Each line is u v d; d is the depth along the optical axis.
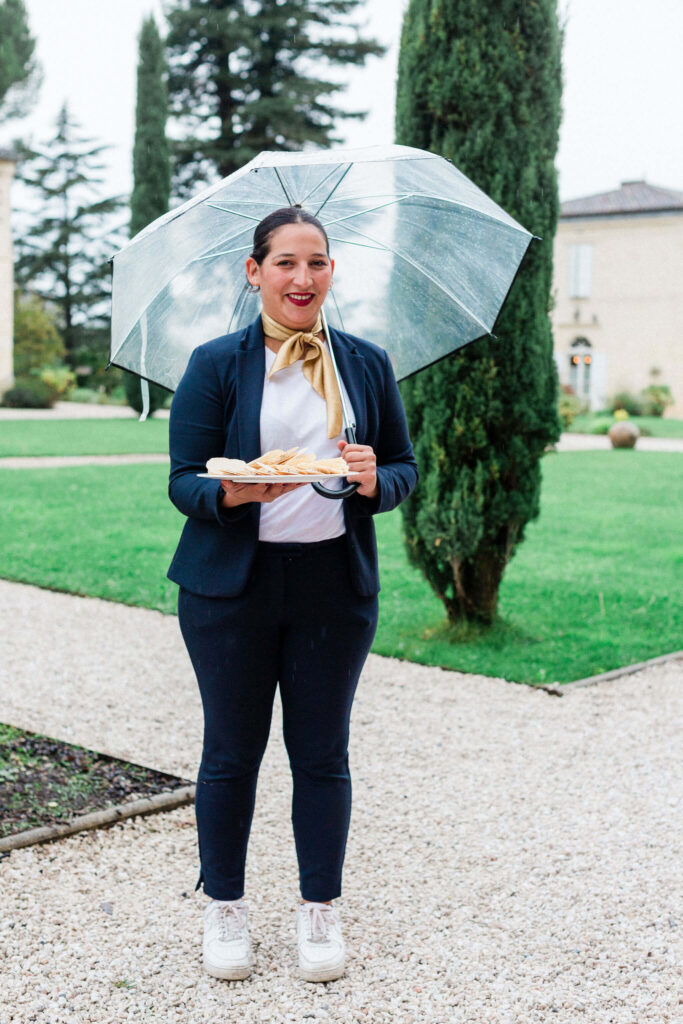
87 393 35.53
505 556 6.09
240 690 2.54
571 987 2.56
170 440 2.58
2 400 31.83
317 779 2.61
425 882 3.14
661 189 36.81
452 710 4.91
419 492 5.94
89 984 2.54
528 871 3.22
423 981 2.58
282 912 2.94
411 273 3.05
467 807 3.73
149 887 3.07
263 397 2.49
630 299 35.47
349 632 2.56
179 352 2.94
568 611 7.02
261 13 32.06
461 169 5.55
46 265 48.59
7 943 2.71
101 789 3.79
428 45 5.64
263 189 2.76
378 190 2.83
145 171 25.22
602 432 27.20
